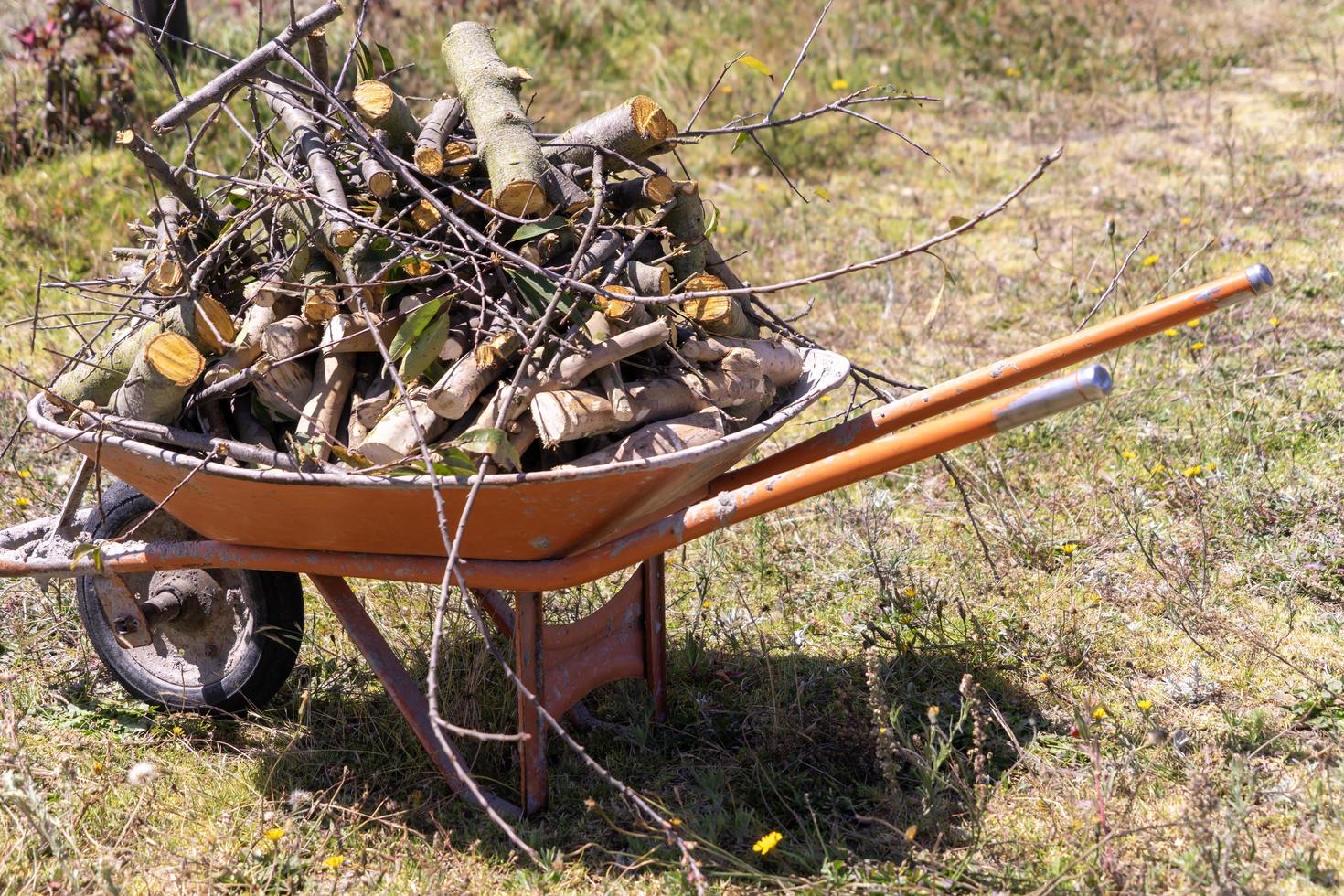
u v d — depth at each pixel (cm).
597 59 1089
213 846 321
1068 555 450
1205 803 297
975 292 700
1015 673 387
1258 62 1162
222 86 321
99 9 840
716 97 1014
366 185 322
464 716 359
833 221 824
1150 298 649
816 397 324
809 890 295
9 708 367
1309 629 399
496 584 307
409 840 325
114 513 365
